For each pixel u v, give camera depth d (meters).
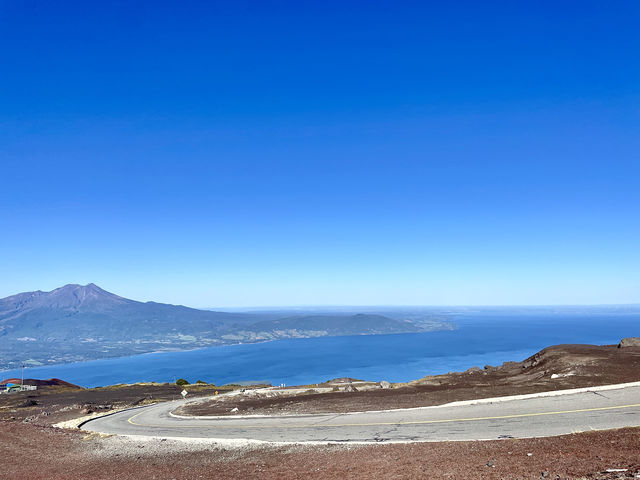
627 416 28.44
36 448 41.09
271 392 81.44
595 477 15.93
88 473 31.02
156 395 94.31
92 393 104.31
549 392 37.78
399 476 20.14
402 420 34.81
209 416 50.09
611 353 55.22
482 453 22.52
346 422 36.66
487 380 54.44
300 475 23.34
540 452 21.30
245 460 28.98
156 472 29.00
